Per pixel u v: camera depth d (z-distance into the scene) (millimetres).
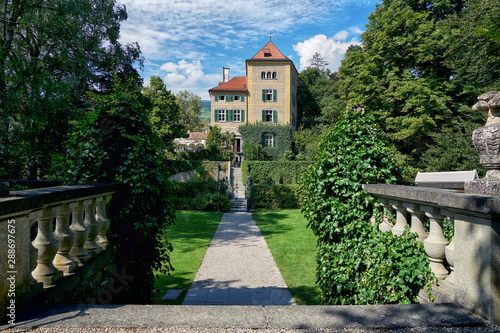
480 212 1754
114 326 1726
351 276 3268
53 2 13836
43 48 15055
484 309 1799
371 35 21297
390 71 20234
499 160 2166
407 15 19203
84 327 1716
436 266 2342
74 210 2668
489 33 5914
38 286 2137
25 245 1926
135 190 3236
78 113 14047
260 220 14430
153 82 30172
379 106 20484
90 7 14898
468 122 16203
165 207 3818
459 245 2010
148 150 3586
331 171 3615
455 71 17141
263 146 37844
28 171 14641
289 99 39062
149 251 3680
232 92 38875
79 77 15117
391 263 2561
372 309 1966
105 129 3363
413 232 2580
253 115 39000
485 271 1786
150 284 3811
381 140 3785
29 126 13711
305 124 48188
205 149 35625
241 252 8273
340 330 1711
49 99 13008
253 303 4805
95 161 3254
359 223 3303
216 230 11695
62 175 3451
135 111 3494
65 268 2447
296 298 5039
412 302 2492
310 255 7965
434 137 17141
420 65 20719
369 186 3213
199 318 1825
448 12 19359
